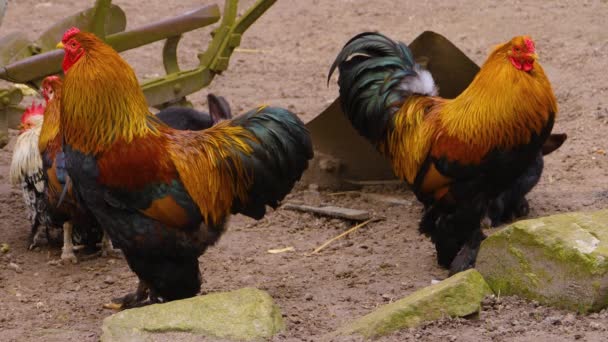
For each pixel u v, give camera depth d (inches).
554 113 427.8
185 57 920.9
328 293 429.7
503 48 423.2
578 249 367.2
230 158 396.5
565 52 857.5
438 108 446.0
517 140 418.3
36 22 1005.8
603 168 606.9
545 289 376.8
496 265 394.9
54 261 488.4
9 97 525.3
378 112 467.5
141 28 561.6
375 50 484.4
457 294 365.7
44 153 464.1
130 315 356.8
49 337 378.0
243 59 911.7
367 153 586.9
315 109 753.6
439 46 537.6
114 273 474.9
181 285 393.1
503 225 522.0
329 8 1064.2
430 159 437.7
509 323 360.2
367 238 516.1
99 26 538.6
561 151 639.8
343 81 486.3
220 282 451.2
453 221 442.3
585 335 342.6
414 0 1073.5
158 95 572.1
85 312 416.5
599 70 801.6
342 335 356.2
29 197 493.7
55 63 516.7
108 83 370.3
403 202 565.6
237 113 745.0
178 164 380.2
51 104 468.4
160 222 378.3
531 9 1003.9
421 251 490.0
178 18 578.2
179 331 348.8
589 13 974.4
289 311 402.3
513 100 414.3
